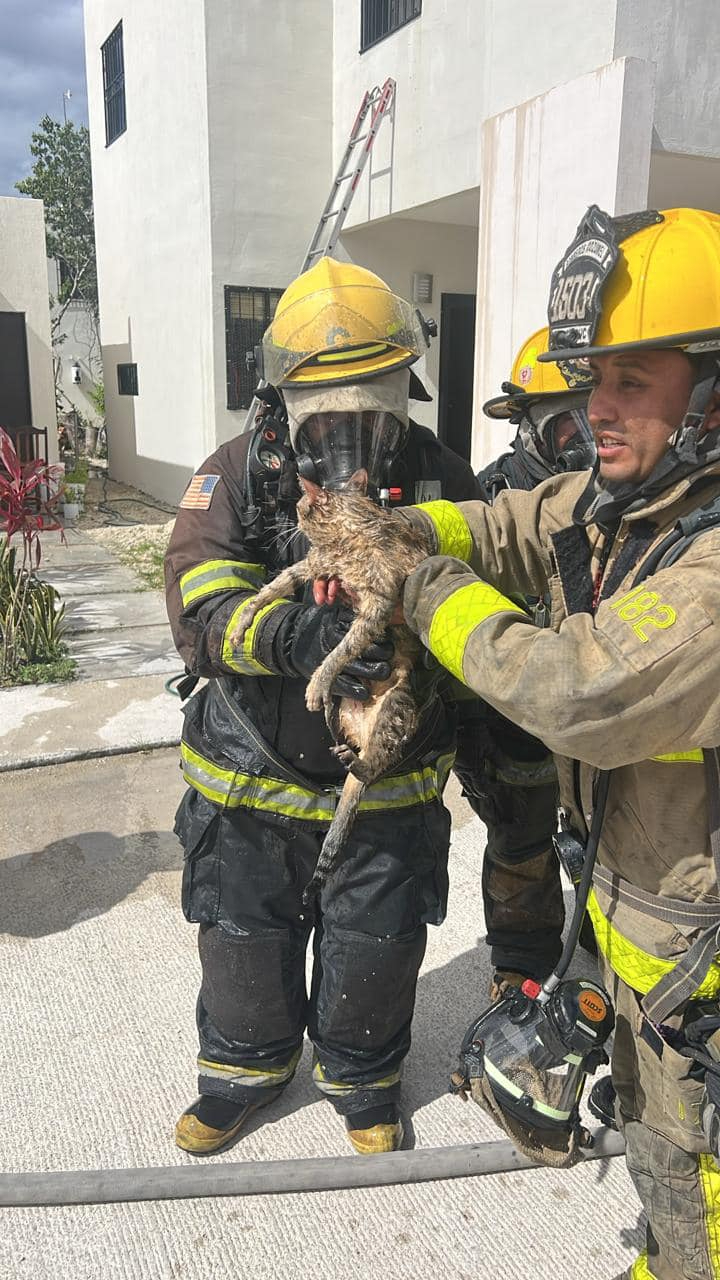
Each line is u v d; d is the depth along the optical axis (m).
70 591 8.87
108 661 6.69
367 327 1.93
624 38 6.52
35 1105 2.59
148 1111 2.57
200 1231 2.22
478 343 7.99
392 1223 2.25
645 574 1.46
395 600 1.64
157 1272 2.11
